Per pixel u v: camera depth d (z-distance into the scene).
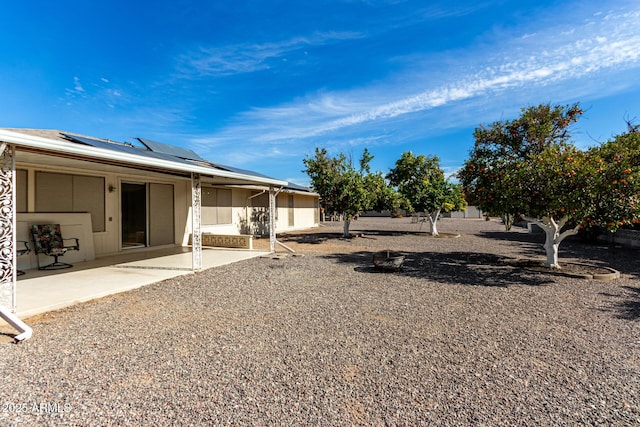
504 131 7.84
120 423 2.03
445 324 3.90
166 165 5.61
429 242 13.43
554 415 2.15
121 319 4.03
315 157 14.16
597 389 2.48
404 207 16.08
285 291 5.45
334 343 3.32
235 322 3.94
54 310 4.36
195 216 7.07
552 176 6.20
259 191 15.65
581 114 7.43
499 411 2.19
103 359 2.93
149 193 10.12
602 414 2.16
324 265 7.99
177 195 11.08
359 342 3.35
